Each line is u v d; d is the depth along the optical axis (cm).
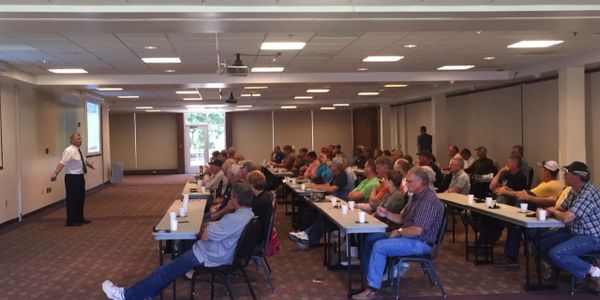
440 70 1138
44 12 504
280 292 515
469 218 642
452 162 754
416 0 514
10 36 684
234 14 526
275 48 820
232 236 441
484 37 753
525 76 1120
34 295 520
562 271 562
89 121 1590
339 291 517
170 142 2395
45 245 763
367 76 1155
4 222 941
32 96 1112
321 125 2464
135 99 1767
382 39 757
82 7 508
